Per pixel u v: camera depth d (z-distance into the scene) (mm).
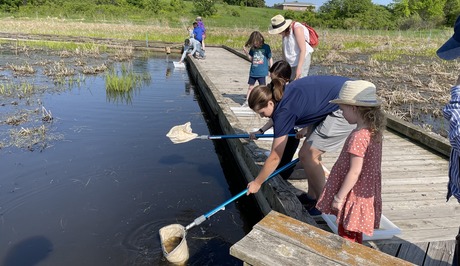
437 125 7477
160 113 8062
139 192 4613
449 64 15430
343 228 2619
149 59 16594
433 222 3375
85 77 11375
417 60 16984
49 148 5797
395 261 2133
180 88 10805
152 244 3627
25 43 19266
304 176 4242
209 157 5840
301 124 3281
